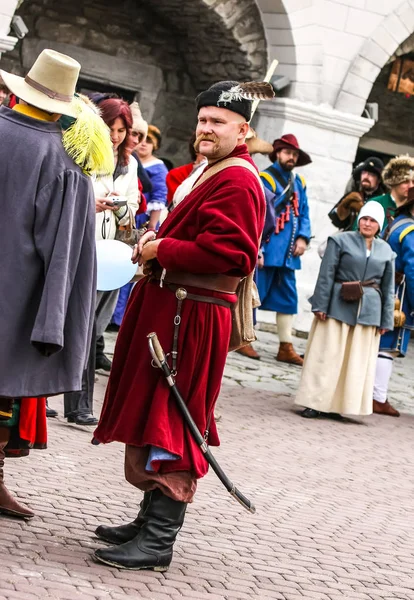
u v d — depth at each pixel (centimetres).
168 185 931
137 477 414
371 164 1016
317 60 1252
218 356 421
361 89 1278
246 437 726
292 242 1030
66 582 386
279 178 1030
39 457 565
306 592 436
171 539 422
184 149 1398
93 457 590
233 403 833
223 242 398
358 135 1292
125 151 673
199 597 402
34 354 395
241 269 406
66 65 404
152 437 400
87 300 404
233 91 412
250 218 404
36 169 395
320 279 838
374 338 852
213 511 532
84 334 402
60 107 404
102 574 403
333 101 1276
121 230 625
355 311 834
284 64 1256
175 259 404
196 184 423
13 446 465
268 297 1051
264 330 1270
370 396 852
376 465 718
